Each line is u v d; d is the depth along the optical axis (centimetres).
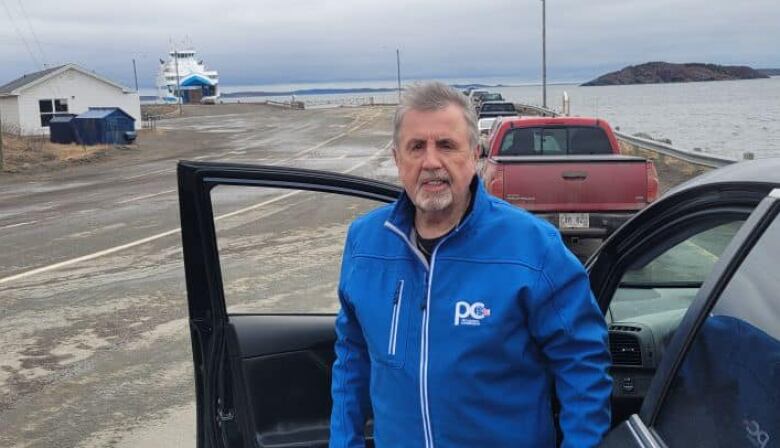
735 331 155
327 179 288
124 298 761
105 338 629
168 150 3484
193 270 288
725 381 154
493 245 196
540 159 824
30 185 2186
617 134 2142
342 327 235
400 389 201
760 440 144
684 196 200
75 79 4475
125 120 3716
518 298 191
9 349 605
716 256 197
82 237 1174
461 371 192
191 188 274
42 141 3553
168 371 546
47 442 435
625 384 256
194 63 12038
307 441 321
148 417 467
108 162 2962
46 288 821
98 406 486
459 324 193
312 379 342
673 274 278
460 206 205
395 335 202
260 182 282
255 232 1128
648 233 229
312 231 1125
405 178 208
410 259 206
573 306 195
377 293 209
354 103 10925
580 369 195
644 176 815
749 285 154
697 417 157
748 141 2666
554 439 207
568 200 822
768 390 145
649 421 170
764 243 154
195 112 8088
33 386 522
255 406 327
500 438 195
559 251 196
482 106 3300
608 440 180
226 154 3106
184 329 648
